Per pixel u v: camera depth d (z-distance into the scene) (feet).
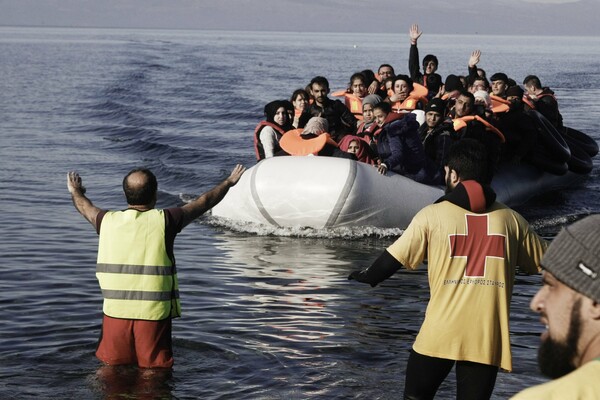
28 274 32.71
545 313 8.00
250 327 26.84
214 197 22.79
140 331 22.36
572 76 177.58
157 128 87.35
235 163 64.28
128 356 22.65
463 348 17.58
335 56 273.33
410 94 50.06
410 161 43.01
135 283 22.24
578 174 61.21
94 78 158.71
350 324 27.40
